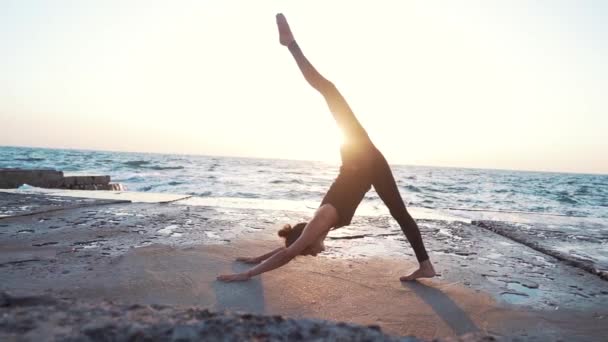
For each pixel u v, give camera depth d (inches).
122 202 275.3
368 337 49.1
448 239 193.0
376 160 113.5
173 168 1579.7
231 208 265.0
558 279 134.0
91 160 2166.6
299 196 707.4
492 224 236.2
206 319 51.2
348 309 97.8
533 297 114.2
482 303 106.7
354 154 112.3
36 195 298.0
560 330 90.8
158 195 332.8
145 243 155.4
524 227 232.7
